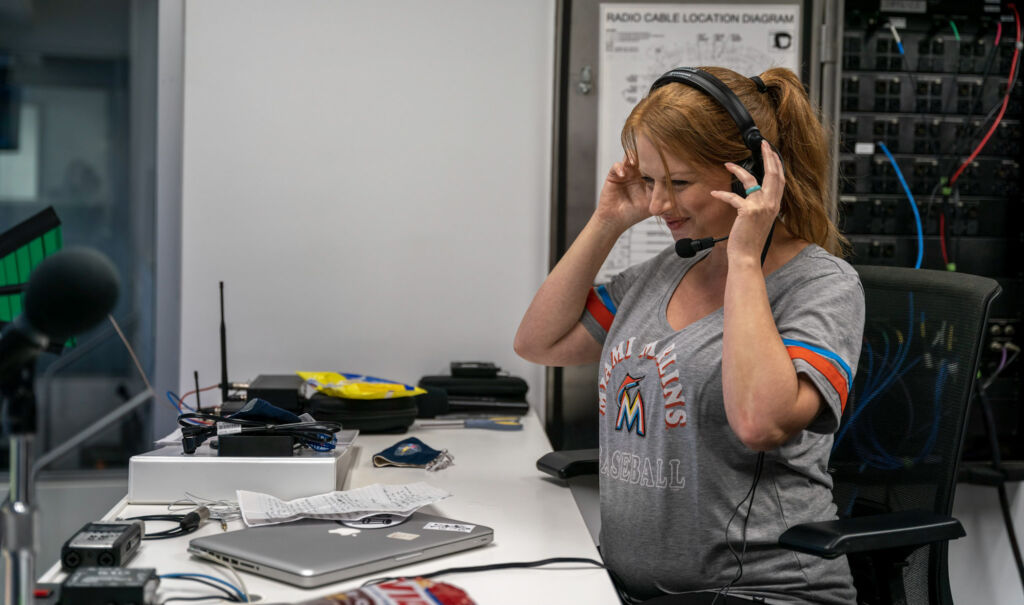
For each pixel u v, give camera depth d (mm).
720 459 1094
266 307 2102
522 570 978
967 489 2139
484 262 2158
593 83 2031
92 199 2807
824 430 1033
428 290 2146
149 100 2250
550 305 1392
